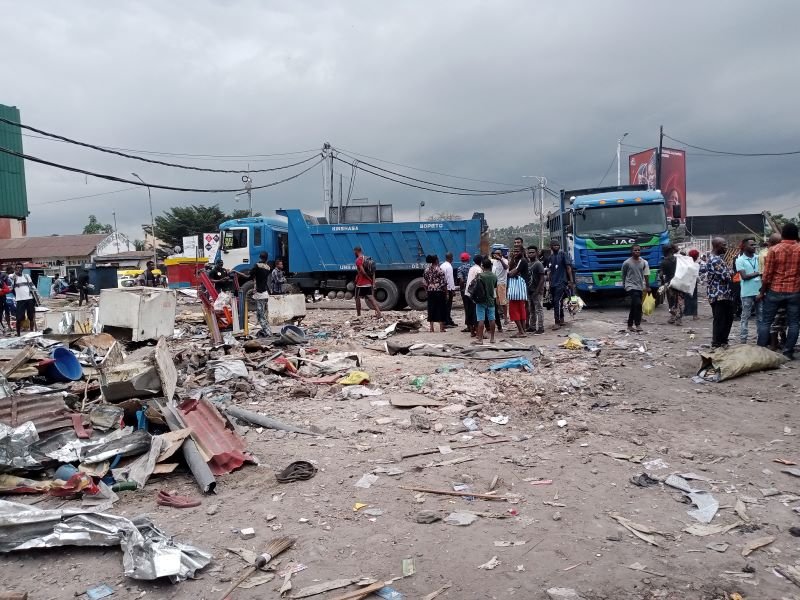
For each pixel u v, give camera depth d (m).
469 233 20.03
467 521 4.25
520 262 12.75
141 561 3.68
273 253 22.06
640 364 9.64
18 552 3.95
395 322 15.12
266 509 4.57
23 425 5.27
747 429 6.22
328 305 21.03
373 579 3.56
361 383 8.78
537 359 10.21
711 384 8.10
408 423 6.79
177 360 10.07
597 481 4.97
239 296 13.71
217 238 22.72
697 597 3.31
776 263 8.91
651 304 14.02
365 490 4.89
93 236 58.12
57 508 4.67
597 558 3.73
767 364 8.41
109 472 5.23
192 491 4.98
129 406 6.08
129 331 11.29
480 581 3.51
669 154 37.16
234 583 3.57
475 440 6.16
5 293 16.25
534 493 4.76
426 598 3.36
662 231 17.08
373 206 22.67
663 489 4.80
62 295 33.38
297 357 10.66
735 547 3.83
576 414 7.01
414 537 4.07
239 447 5.77
